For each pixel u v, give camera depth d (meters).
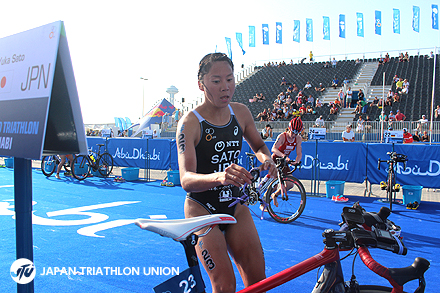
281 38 32.91
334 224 4.79
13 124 1.35
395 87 23.47
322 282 1.43
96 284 2.79
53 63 1.19
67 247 3.72
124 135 23.44
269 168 1.74
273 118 20.91
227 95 1.65
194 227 1.27
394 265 3.19
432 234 4.26
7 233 4.23
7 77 1.45
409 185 6.44
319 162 7.56
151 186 8.16
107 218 5.03
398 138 7.57
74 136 1.33
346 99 22.42
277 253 3.58
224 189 1.76
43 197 6.64
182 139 1.67
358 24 29.30
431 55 27.72
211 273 1.57
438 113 18.09
